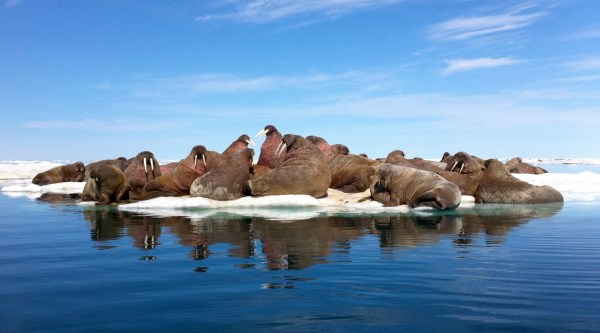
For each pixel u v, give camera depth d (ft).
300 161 45.62
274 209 40.37
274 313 12.91
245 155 47.47
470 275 16.96
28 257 20.80
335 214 36.58
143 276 17.08
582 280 16.22
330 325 12.00
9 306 13.79
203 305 13.65
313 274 17.17
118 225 31.04
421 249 22.04
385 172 43.21
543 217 34.58
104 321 12.48
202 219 33.81
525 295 14.46
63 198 55.57
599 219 33.30
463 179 50.70
